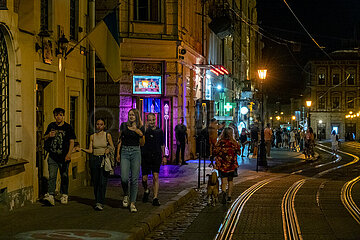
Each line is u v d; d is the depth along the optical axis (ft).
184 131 69.05
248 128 139.54
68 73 39.65
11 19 29.86
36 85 35.27
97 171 31.45
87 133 44.04
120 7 66.95
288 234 25.90
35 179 33.68
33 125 33.22
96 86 68.03
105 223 27.04
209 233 27.07
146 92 69.15
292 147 128.26
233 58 134.92
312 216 31.19
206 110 86.33
